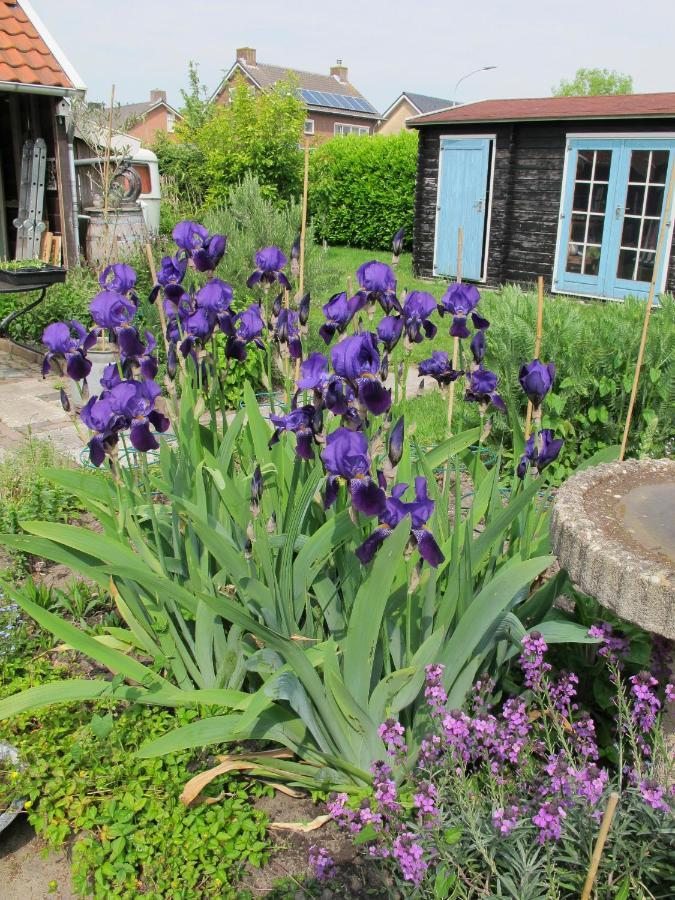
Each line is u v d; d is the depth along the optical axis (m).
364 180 21.78
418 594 2.79
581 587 2.35
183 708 3.03
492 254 14.21
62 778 2.73
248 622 2.34
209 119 21.95
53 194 12.66
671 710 2.68
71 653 3.57
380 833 2.30
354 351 2.31
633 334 5.54
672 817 2.14
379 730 2.51
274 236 8.37
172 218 15.84
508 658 2.95
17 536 2.96
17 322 9.59
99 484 3.40
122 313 3.17
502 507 3.17
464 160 14.18
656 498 2.65
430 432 6.24
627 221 12.39
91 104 11.50
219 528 2.98
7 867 2.63
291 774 2.77
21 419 6.95
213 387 3.62
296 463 2.67
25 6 11.88
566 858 2.13
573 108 13.09
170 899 2.44
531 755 2.79
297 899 2.44
